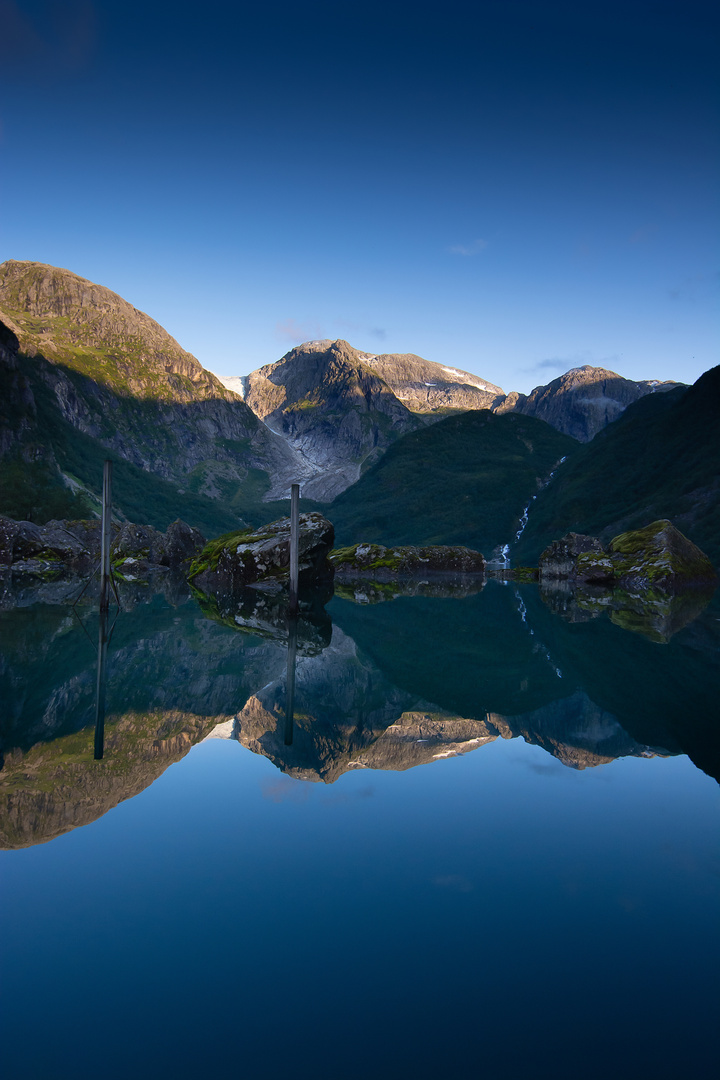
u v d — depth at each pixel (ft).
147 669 28.22
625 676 27.84
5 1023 6.55
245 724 19.47
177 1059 6.05
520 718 20.56
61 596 64.18
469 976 7.41
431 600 70.49
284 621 49.42
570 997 7.02
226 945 7.94
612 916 8.71
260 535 88.48
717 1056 6.17
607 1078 5.74
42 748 16.57
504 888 9.48
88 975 7.30
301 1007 6.81
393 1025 6.50
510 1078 5.81
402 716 20.75
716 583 95.81
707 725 19.60
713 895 9.42
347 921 8.48
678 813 12.56
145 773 14.70
